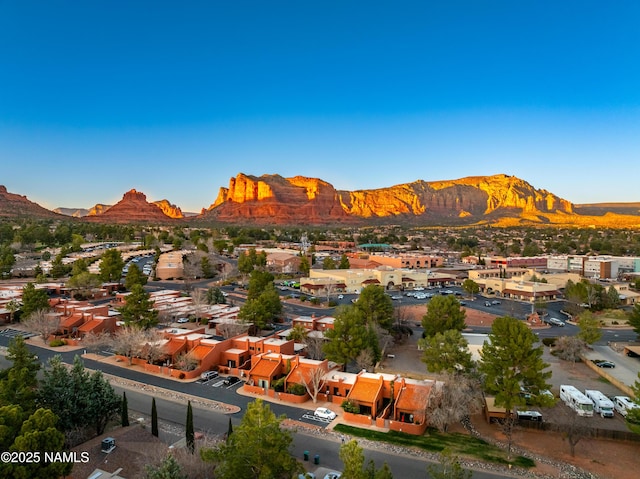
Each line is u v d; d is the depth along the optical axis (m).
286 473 44.31
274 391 73.56
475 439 60.72
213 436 57.00
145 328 102.62
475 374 72.50
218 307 134.12
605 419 67.06
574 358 93.94
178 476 42.88
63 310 120.62
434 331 96.81
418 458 54.88
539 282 174.75
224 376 83.25
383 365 89.69
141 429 57.69
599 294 144.38
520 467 53.38
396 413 64.88
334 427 62.94
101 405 58.50
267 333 111.44
